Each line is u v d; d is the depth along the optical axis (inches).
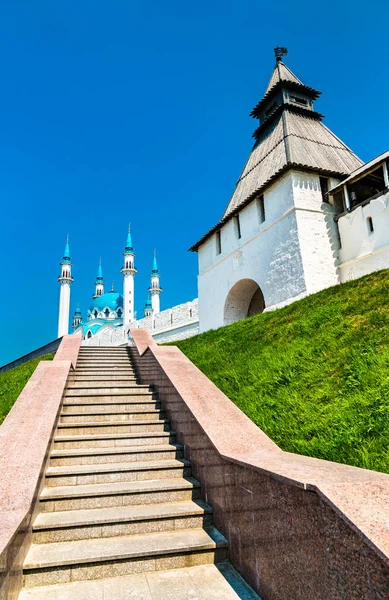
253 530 124.6
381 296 341.7
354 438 166.1
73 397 282.0
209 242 933.2
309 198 679.7
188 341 559.5
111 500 168.6
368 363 230.7
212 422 183.9
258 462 129.8
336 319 338.3
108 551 136.5
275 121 882.8
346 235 656.4
